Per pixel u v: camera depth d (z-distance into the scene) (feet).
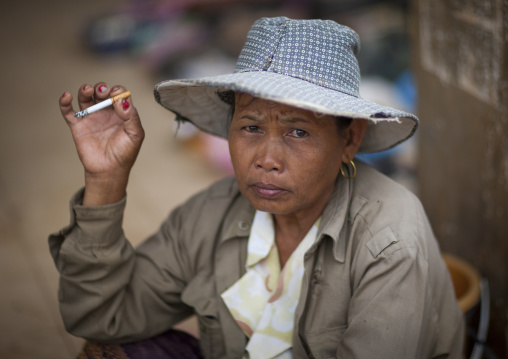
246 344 4.95
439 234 8.19
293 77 4.17
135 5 21.80
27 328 8.50
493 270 6.60
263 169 4.21
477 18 6.37
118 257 4.84
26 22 27.55
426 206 8.54
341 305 4.61
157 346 5.33
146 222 11.39
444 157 7.72
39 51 23.20
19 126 16.79
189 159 13.96
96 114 4.72
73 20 27.02
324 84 4.19
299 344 4.66
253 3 18.39
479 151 6.64
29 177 13.67
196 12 18.69
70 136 15.97
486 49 6.23
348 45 4.33
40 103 18.26
